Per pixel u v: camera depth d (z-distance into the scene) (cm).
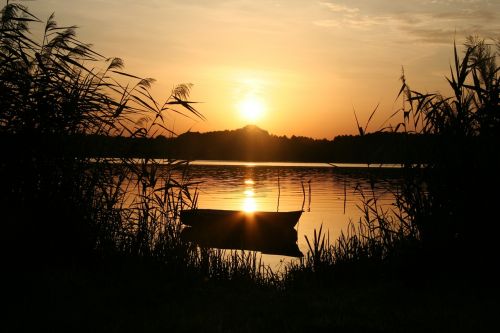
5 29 723
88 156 791
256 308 609
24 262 688
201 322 540
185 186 949
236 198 3161
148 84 861
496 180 690
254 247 1664
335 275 808
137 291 643
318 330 518
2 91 684
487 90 753
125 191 877
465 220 708
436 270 710
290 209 2583
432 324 534
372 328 523
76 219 753
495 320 543
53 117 732
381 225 848
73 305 572
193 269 794
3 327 493
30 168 714
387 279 753
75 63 792
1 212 679
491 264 694
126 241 824
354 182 4603
